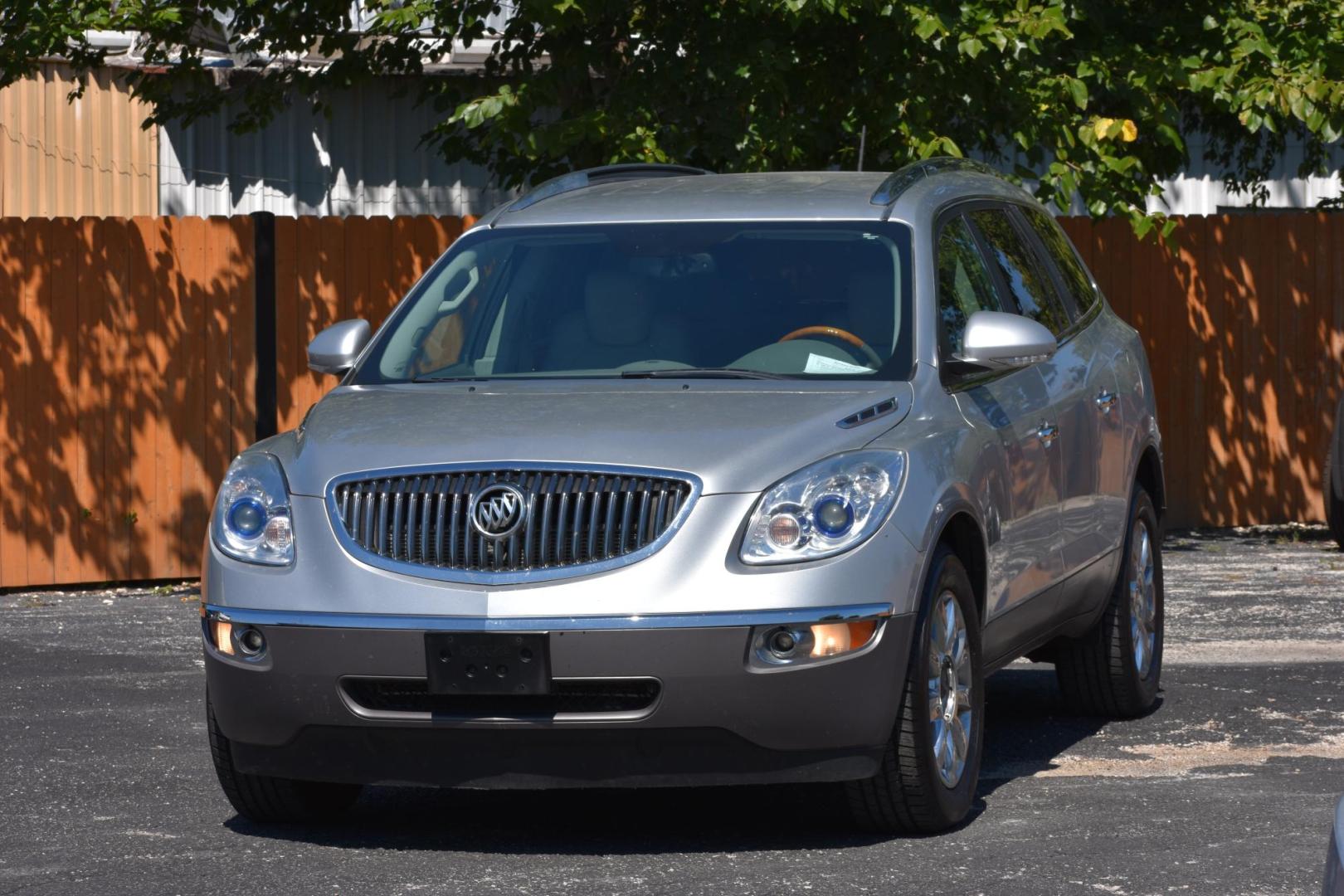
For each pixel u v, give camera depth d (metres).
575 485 8.40
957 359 9.76
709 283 10.13
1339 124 18.95
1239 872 8.12
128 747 11.31
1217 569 19.22
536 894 7.93
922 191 10.72
